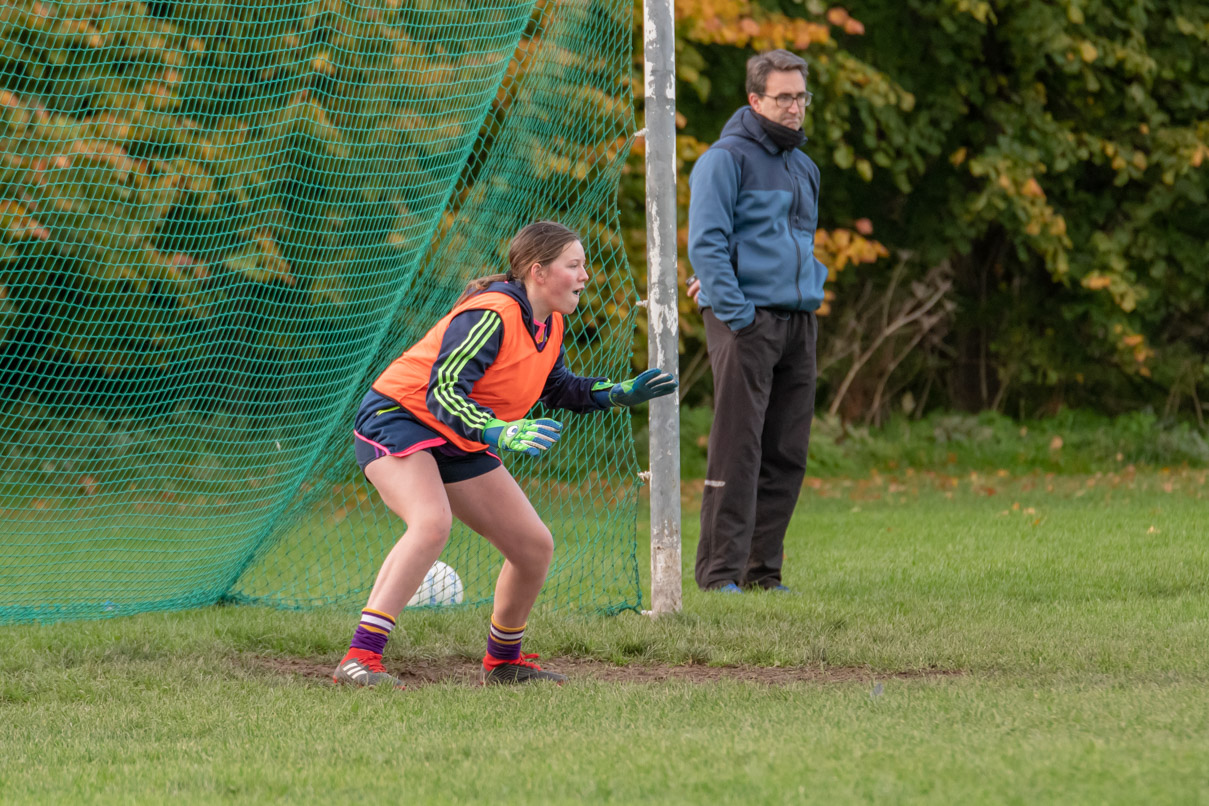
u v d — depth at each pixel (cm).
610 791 1012
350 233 3044
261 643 1953
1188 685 1440
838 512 3984
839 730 1216
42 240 3378
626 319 2555
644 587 2469
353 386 2316
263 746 1252
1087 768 1020
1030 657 1684
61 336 3684
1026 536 3181
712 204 2386
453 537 2870
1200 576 2445
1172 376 6350
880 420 6269
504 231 2562
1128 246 6081
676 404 2136
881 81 5209
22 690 1617
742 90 5581
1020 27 5594
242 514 2877
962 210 5906
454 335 1538
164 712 1460
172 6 3297
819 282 2444
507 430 1459
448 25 2900
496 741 1221
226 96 3347
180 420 3716
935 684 1511
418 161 2770
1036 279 6444
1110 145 5775
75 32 3228
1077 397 6544
